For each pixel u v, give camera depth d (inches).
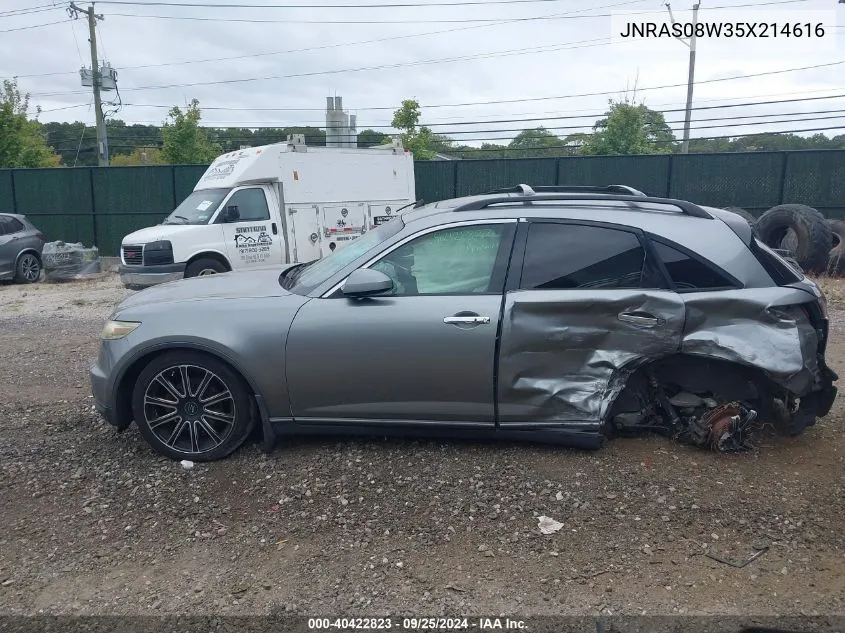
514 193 197.5
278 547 138.9
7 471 171.3
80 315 412.8
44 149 1098.1
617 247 166.1
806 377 163.2
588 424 163.6
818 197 607.5
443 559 134.3
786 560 133.3
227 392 170.4
